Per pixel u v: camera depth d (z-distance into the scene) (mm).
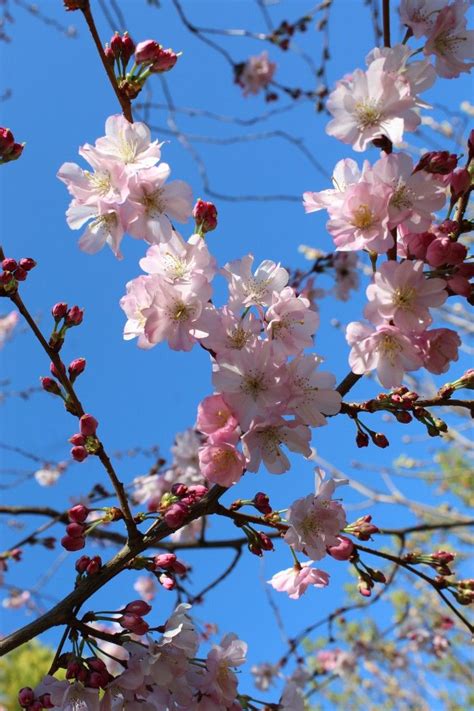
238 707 708
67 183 706
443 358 690
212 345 683
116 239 704
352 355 694
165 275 700
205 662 708
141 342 708
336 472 1707
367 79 692
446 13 704
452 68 718
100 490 1259
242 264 709
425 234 692
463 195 708
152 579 1602
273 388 674
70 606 681
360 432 709
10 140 693
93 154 695
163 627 691
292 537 689
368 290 685
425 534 2195
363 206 681
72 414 699
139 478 1288
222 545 1034
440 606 2082
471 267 686
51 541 1143
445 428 701
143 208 698
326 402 689
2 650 666
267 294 706
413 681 2369
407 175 683
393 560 735
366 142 693
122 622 678
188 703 691
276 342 687
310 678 1394
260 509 700
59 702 667
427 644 1590
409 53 700
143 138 702
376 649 1744
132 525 694
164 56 710
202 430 679
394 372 693
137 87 712
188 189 702
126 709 683
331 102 695
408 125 691
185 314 690
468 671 2314
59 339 692
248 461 668
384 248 677
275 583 732
